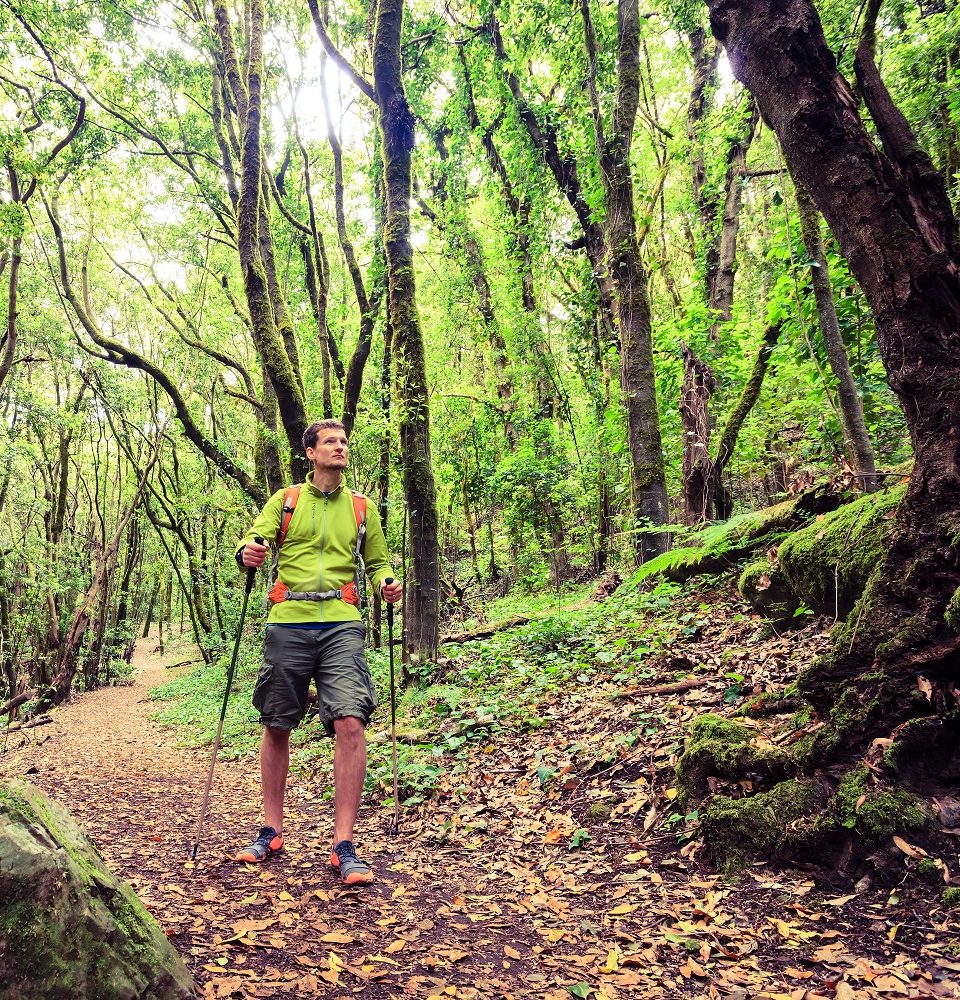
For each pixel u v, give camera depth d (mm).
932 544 2709
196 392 24953
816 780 2852
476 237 17266
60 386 25125
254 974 2037
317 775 5758
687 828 3145
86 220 18453
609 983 2131
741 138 11844
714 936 2377
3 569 18672
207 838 3854
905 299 2727
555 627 7051
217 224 17719
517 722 5227
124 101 14531
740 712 3648
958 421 2674
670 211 17219
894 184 2768
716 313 9992
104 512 27203
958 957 2049
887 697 2760
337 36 12531
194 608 24219
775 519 5938
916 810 2525
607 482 12781
